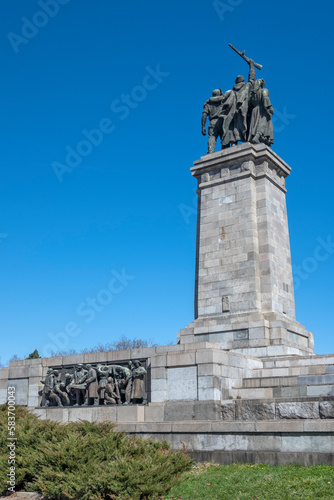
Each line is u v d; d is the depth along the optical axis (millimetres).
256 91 37906
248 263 34094
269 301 33281
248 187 35469
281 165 37531
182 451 19844
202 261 35844
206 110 39531
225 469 19438
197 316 35375
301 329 33844
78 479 16312
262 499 15281
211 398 24000
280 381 25281
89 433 18859
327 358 26906
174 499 16188
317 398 21891
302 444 19406
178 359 25281
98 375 28062
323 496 15078
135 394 26203
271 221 35344
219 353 25016
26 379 32031
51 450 17703
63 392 29094
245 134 37812
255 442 20344
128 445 18344
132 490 15719
